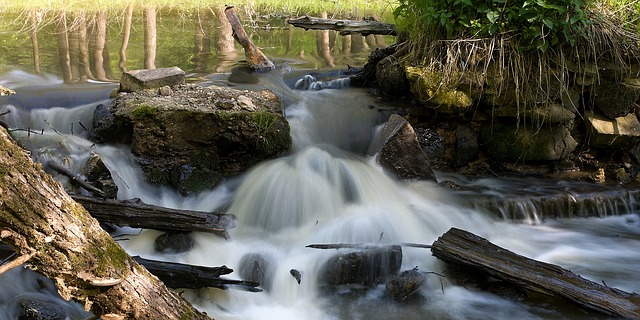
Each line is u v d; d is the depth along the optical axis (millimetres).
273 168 5938
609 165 6773
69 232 2820
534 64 6438
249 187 5812
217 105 6238
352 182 5875
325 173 5914
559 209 6059
